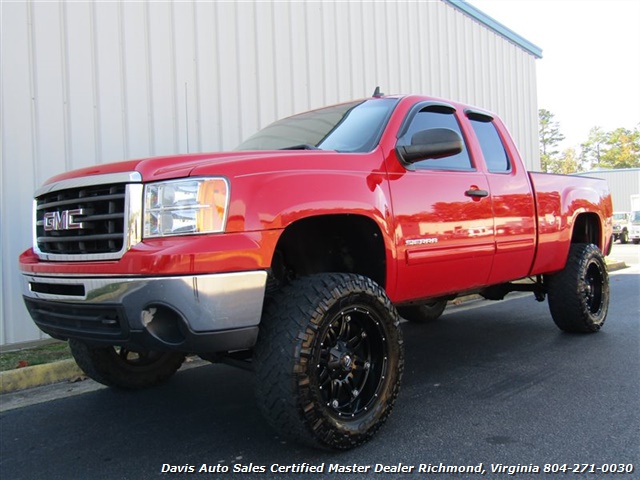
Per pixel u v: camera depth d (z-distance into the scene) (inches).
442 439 119.0
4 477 107.6
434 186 140.1
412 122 145.1
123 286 95.7
